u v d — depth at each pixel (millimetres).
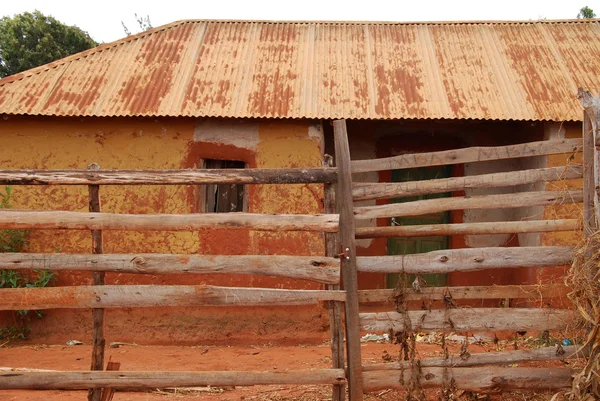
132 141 7711
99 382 4262
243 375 4262
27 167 7688
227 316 7547
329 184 4484
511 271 8781
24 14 19047
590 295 4117
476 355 4461
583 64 8422
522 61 8531
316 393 5324
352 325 4359
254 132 7734
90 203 4484
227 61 8516
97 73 8156
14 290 4316
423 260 4461
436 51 8867
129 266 4371
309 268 4340
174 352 7090
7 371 4301
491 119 7340
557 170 4492
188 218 4363
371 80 8180
